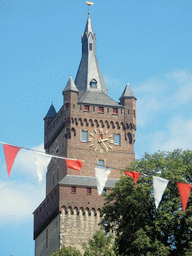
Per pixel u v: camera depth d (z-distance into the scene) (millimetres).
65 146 101812
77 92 103688
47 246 101312
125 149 103062
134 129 104750
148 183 68000
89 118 102875
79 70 110500
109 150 102250
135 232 64750
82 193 97625
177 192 65875
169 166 68375
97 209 97312
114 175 101000
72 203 96688
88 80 108562
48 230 101625
